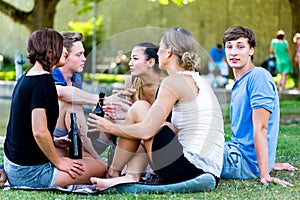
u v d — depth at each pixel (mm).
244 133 5562
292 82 21875
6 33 24547
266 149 5320
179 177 4863
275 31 27906
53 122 4895
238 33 5523
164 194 4797
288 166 5949
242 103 5527
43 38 4887
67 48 5457
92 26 27312
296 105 14688
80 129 5172
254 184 5227
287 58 19250
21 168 4949
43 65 4887
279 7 27859
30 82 4848
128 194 4770
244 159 5504
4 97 18109
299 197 4699
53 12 15586
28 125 4895
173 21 31156
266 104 5328
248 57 5562
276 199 4645
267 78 5414
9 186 5031
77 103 5242
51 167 4984
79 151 5129
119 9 31797
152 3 31609
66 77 5531
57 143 5242
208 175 4879
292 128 9617
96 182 4867
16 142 4953
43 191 4855
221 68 19781
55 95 4871
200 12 30344
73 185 5031
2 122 10359
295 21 19656
